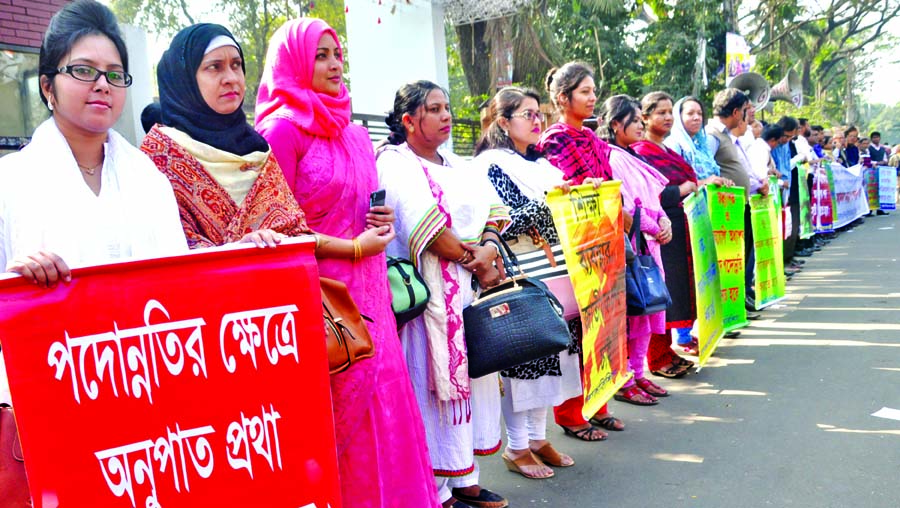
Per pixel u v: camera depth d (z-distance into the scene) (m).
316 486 2.13
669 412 4.72
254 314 2.07
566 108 4.40
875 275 9.28
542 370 3.79
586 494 3.59
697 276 5.25
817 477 3.64
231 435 2.02
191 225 2.30
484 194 3.49
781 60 32.97
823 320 6.98
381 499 2.59
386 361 2.70
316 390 2.15
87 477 1.84
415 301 2.97
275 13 18.56
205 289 2.00
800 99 17.52
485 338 3.22
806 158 11.23
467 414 3.29
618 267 4.39
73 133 2.03
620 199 4.43
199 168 2.31
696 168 6.03
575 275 3.81
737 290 6.31
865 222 16.62
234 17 18.58
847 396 4.81
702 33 18.81
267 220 2.37
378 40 10.17
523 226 3.77
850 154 17.09
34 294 1.80
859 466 3.74
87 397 1.84
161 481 1.92
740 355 5.96
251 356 2.06
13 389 1.77
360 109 10.41
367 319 2.66
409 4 9.88
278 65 2.77
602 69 18.70
